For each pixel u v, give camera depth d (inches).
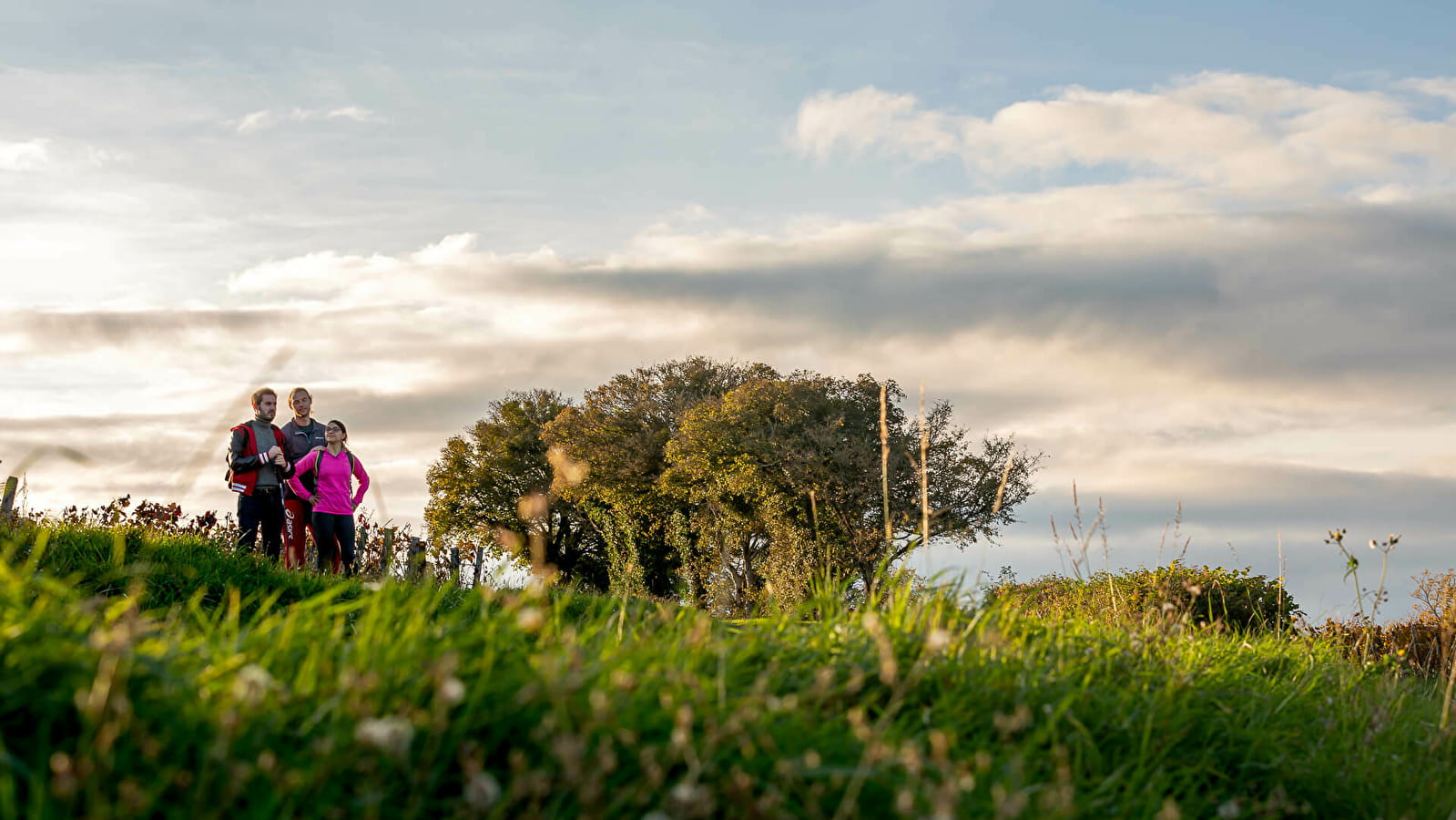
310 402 439.5
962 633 156.5
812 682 128.3
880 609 166.9
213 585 295.6
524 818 83.0
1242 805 141.2
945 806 77.9
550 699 95.0
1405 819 143.9
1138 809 121.6
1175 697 162.4
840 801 94.1
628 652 115.7
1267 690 195.5
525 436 1486.2
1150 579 391.5
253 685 86.0
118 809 71.5
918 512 1005.8
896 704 112.0
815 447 1059.3
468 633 113.0
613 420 1385.3
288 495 438.3
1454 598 309.9
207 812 77.1
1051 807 100.5
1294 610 397.4
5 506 331.3
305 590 310.3
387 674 96.2
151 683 88.9
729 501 1114.1
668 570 1243.2
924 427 163.2
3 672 86.0
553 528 1395.2
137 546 315.3
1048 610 232.7
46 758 80.7
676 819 82.1
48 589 102.8
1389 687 219.9
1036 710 136.9
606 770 82.1
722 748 96.8
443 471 1504.7
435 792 89.1
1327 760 164.7
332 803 80.9
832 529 1022.4
